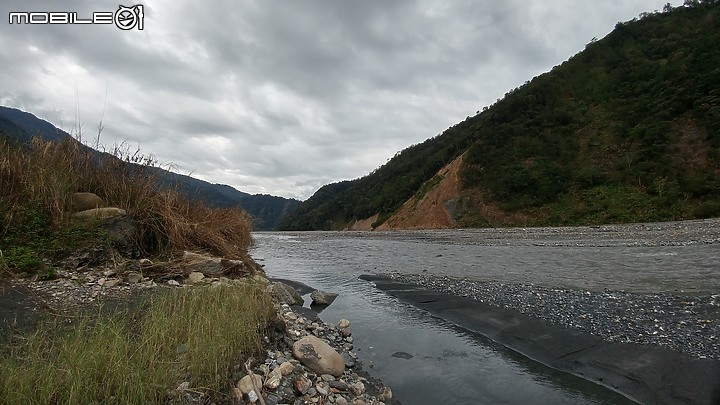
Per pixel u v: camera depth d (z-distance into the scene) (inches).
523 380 193.5
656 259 497.4
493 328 268.2
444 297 358.3
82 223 285.1
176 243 343.0
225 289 242.2
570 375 197.2
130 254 308.7
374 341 252.4
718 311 249.8
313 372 178.1
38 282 229.1
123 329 158.9
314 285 448.5
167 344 151.9
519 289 364.8
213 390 129.2
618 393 176.1
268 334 201.5
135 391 113.5
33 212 266.8
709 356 188.2
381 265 613.0
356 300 368.8
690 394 163.5
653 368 185.6
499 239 982.4
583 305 293.0
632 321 247.3
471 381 193.8
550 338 237.8
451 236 1217.4
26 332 156.3
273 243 1243.8
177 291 234.8
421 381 194.4
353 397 166.2
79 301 208.8
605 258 540.4
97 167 346.3
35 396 105.1
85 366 119.7
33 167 293.7
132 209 330.6
